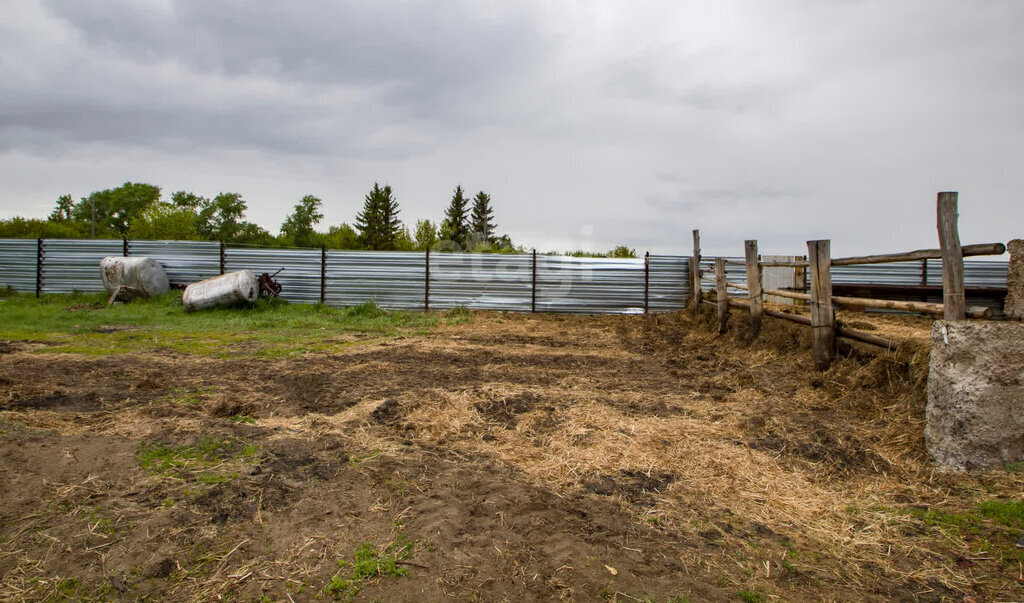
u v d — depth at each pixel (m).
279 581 2.25
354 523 2.73
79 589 2.15
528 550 2.52
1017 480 3.24
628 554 2.52
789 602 2.20
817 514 2.97
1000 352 3.37
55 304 13.91
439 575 2.31
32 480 3.00
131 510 2.74
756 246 8.17
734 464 3.61
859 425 4.34
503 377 6.49
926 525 2.85
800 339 6.97
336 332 10.85
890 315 11.73
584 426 4.38
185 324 11.17
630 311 15.01
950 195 3.72
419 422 4.39
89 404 4.71
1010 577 2.38
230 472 3.25
